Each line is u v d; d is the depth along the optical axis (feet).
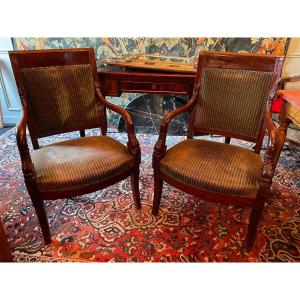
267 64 3.91
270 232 4.31
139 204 4.82
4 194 5.28
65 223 4.52
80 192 3.71
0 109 8.78
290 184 5.59
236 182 3.40
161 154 3.99
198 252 3.96
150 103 8.26
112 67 6.23
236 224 4.51
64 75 4.34
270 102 3.98
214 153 4.02
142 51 7.95
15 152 7.03
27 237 4.22
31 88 4.10
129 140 4.09
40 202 3.68
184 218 4.66
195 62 6.69
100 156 3.95
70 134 8.10
